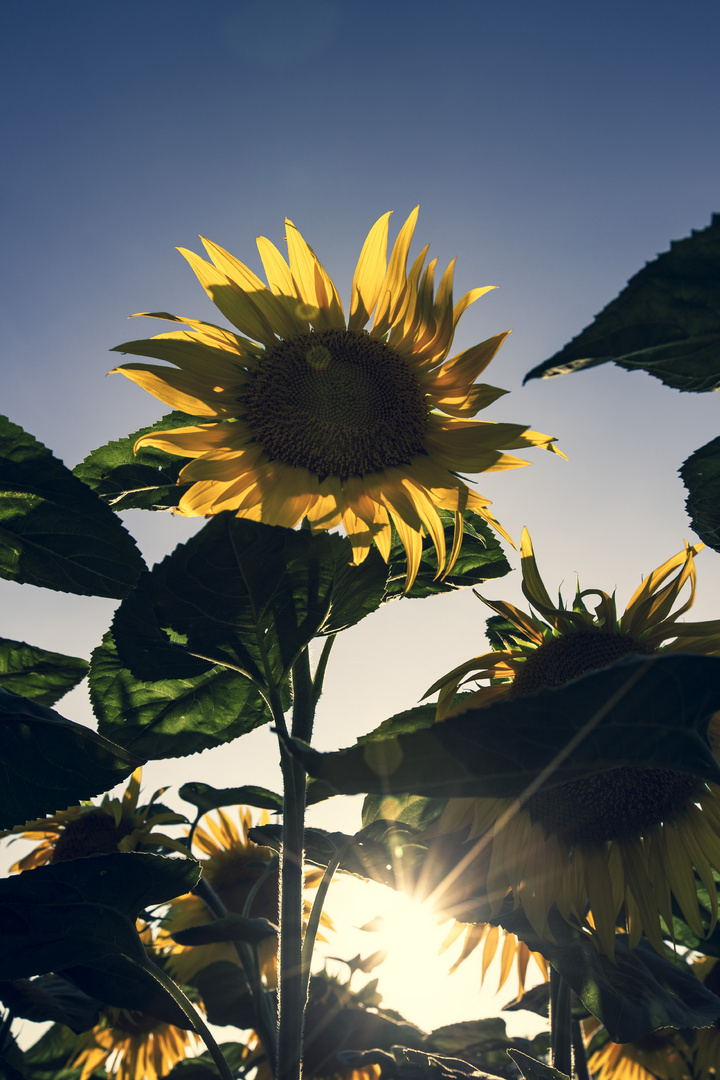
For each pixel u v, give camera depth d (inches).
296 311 32.0
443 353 31.8
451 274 31.9
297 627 28.1
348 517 29.3
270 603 27.5
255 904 47.8
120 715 31.3
